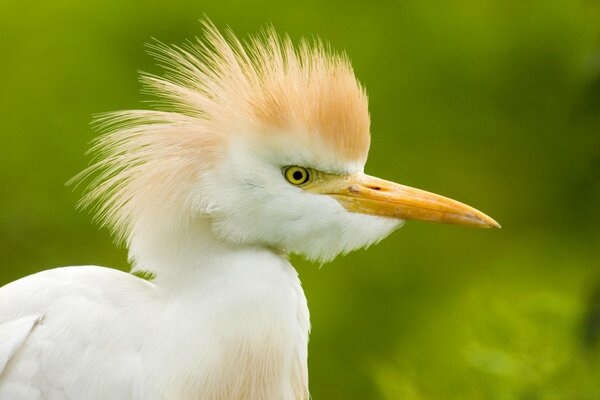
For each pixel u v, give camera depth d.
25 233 13.09
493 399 9.28
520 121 13.98
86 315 5.75
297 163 5.81
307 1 14.10
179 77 6.22
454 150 13.96
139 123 6.69
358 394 12.38
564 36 13.95
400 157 13.84
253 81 5.88
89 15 14.05
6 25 14.10
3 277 12.92
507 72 14.09
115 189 5.98
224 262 5.82
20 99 13.78
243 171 5.74
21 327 5.70
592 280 9.70
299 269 13.10
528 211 13.52
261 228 5.84
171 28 13.77
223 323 5.75
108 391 5.63
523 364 9.30
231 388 5.80
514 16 14.20
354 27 14.14
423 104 14.09
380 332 12.73
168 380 5.71
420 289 13.11
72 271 6.05
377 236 5.97
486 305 10.15
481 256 13.41
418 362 11.45
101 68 13.80
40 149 13.52
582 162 11.33
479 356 9.41
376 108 13.97
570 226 13.10
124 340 5.75
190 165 5.73
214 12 13.77
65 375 5.62
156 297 5.91
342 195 5.90
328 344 12.65
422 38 14.21
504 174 13.73
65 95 13.73
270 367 5.86
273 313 5.81
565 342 9.39
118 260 12.93
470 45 14.17
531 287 12.76
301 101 5.78
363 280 13.12
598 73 8.87
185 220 5.76
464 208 5.93
